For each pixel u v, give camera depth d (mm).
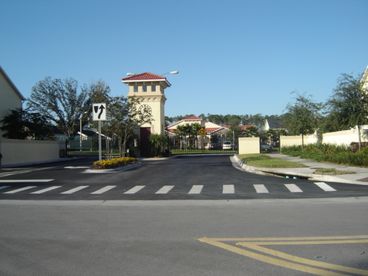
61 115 77125
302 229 9586
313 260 7121
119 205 14336
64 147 56000
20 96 53312
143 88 49844
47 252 8008
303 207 12945
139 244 8484
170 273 6578
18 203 15109
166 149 48562
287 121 50375
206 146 94562
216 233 9344
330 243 8234
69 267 7016
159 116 49531
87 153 67750
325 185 18141
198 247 8148
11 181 22781
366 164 25406
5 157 38719
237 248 8000
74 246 8438
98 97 39906
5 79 49969
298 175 22125
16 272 6805
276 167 26359
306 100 48469
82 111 77750
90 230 9992
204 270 6695
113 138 41969
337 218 10914
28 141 43250
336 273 6422
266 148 65562
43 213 12734
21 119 48688
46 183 21469
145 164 35031
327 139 42438
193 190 17750
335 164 27984
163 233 9469
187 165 32969
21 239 9141
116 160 29062
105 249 8156
